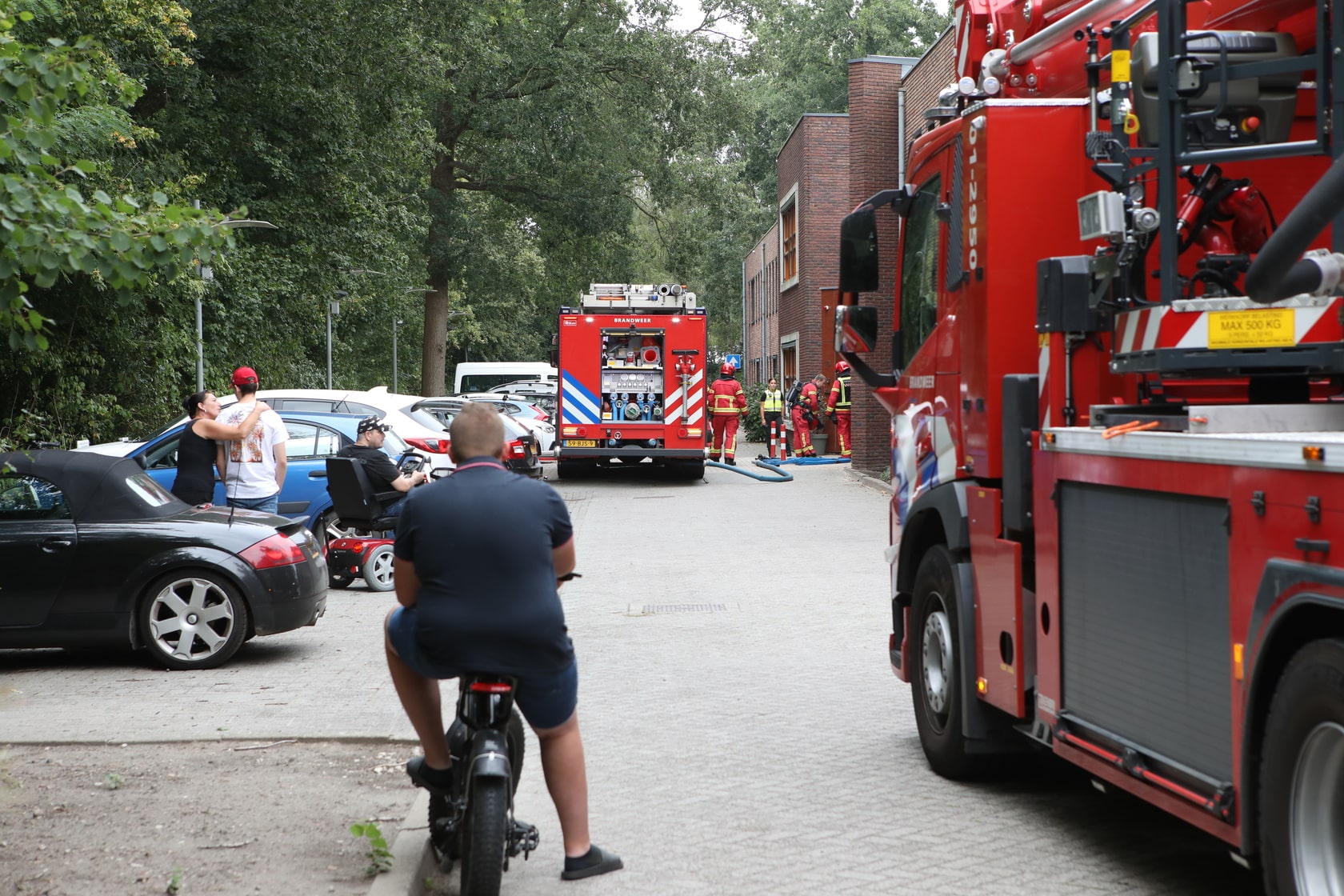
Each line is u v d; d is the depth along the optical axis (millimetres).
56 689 8531
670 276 46406
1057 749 5152
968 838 5531
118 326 19625
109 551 9133
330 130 26000
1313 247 4027
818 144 38625
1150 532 4441
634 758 6914
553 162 40594
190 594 9242
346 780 6156
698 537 17609
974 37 7094
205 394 11570
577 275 46625
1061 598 5105
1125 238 4848
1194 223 4875
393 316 41000
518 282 47281
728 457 31422
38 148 5309
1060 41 6273
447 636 4371
